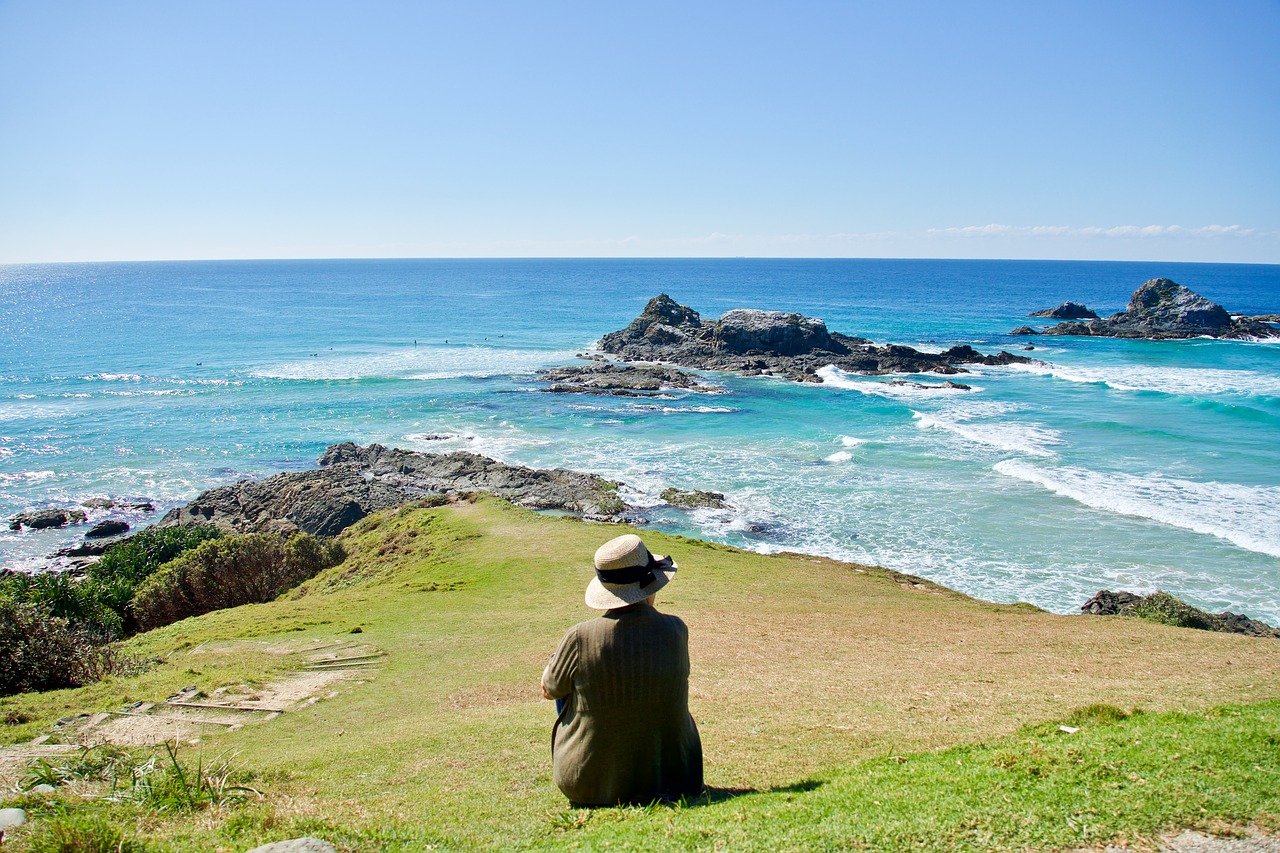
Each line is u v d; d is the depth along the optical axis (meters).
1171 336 115.25
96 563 38.03
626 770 5.98
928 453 53.47
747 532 39.47
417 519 38.91
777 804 6.23
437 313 176.00
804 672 14.73
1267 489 42.81
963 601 25.67
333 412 72.75
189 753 10.34
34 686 16.33
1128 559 34.06
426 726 11.95
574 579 27.38
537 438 61.62
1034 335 123.50
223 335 132.75
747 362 91.88
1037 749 7.37
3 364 101.25
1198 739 7.25
